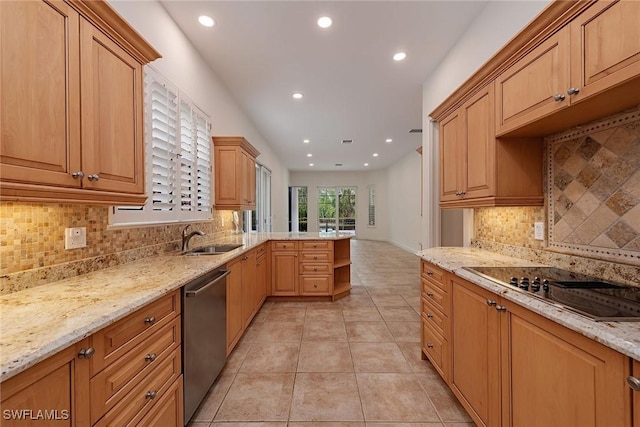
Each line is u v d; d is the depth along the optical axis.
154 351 1.27
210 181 3.38
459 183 2.21
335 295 3.99
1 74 0.91
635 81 1.03
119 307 1.04
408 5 2.36
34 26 1.01
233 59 3.17
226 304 2.20
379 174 11.25
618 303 1.10
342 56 3.12
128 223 1.97
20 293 1.22
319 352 2.48
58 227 1.47
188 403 1.56
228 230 4.09
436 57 3.13
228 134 4.01
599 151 1.48
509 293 1.22
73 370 0.86
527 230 2.00
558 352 1.00
